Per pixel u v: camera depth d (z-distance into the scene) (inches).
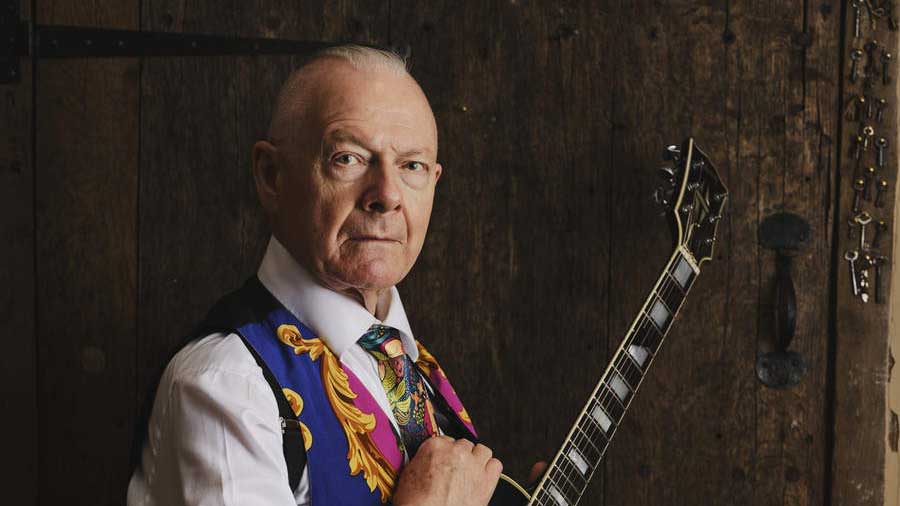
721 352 80.9
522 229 81.0
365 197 48.6
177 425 43.9
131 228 80.4
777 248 80.3
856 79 79.4
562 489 56.7
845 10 79.5
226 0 80.0
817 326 80.6
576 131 80.5
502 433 81.6
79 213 80.1
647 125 80.2
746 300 80.7
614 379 60.4
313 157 48.9
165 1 80.0
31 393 79.7
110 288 80.4
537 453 81.4
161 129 80.0
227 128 80.1
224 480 42.1
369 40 80.4
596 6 80.1
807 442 80.9
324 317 49.6
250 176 80.2
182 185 80.3
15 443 78.4
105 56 79.5
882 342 79.7
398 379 52.6
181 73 79.9
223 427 43.0
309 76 50.3
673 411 81.2
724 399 81.0
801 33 79.7
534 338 81.2
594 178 80.6
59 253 80.2
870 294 80.0
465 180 80.9
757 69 80.0
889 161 79.4
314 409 46.9
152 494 45.4
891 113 79.1
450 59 80.4
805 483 81.0
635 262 80.7
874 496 80.0
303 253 49.9
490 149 80.7
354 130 48.3
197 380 43.9
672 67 80.2
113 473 80.8
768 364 80.5
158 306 80.7
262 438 43.5
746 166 80.3
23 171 78.7
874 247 79.7
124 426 80.7
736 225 80.5
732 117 80.1
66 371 80.6
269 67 80.0
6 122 77.9
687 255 65.4
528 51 80.3
